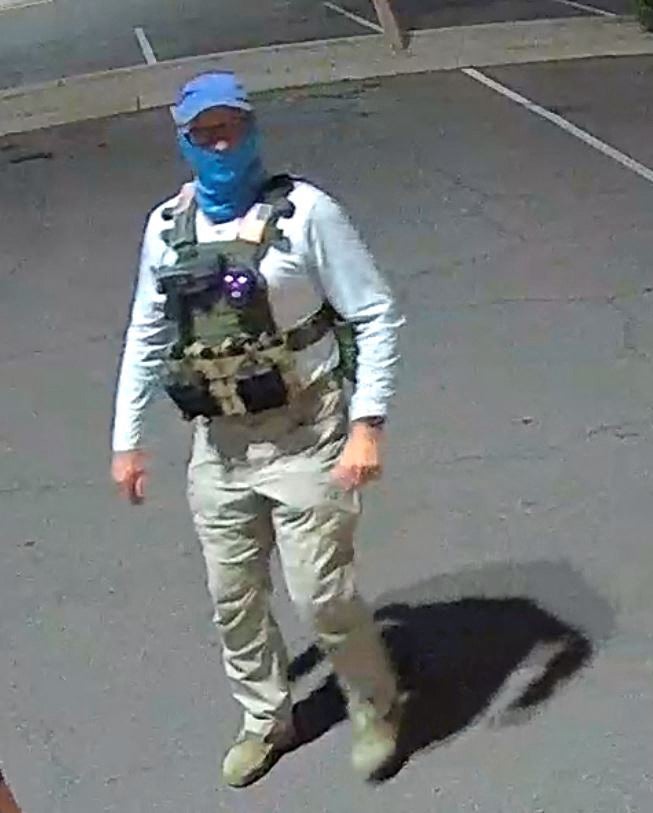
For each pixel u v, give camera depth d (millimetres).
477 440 6430
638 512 5660
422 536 5621
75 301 9211
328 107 14531
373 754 4246
